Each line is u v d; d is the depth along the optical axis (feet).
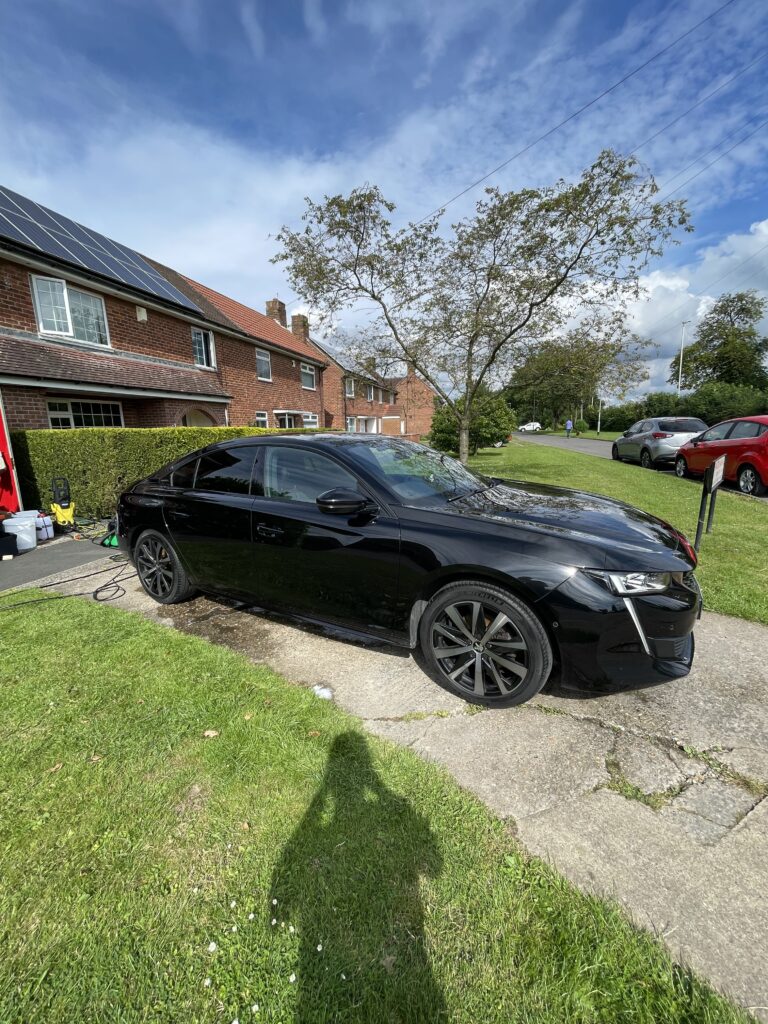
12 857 5.46
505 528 8.29
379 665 9.72
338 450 10.22
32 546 19.52
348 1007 4.03
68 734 7.58
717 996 4.05
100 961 4.42
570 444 91.91
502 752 7.13
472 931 4.61
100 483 24.13
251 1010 4.02
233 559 11.09
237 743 7.32
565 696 8.57
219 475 11.78
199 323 43.75
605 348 29.32
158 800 6.25
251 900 4.94
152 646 10.52
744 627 11.07
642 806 6.10
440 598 8.45
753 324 144.97
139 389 34.01
